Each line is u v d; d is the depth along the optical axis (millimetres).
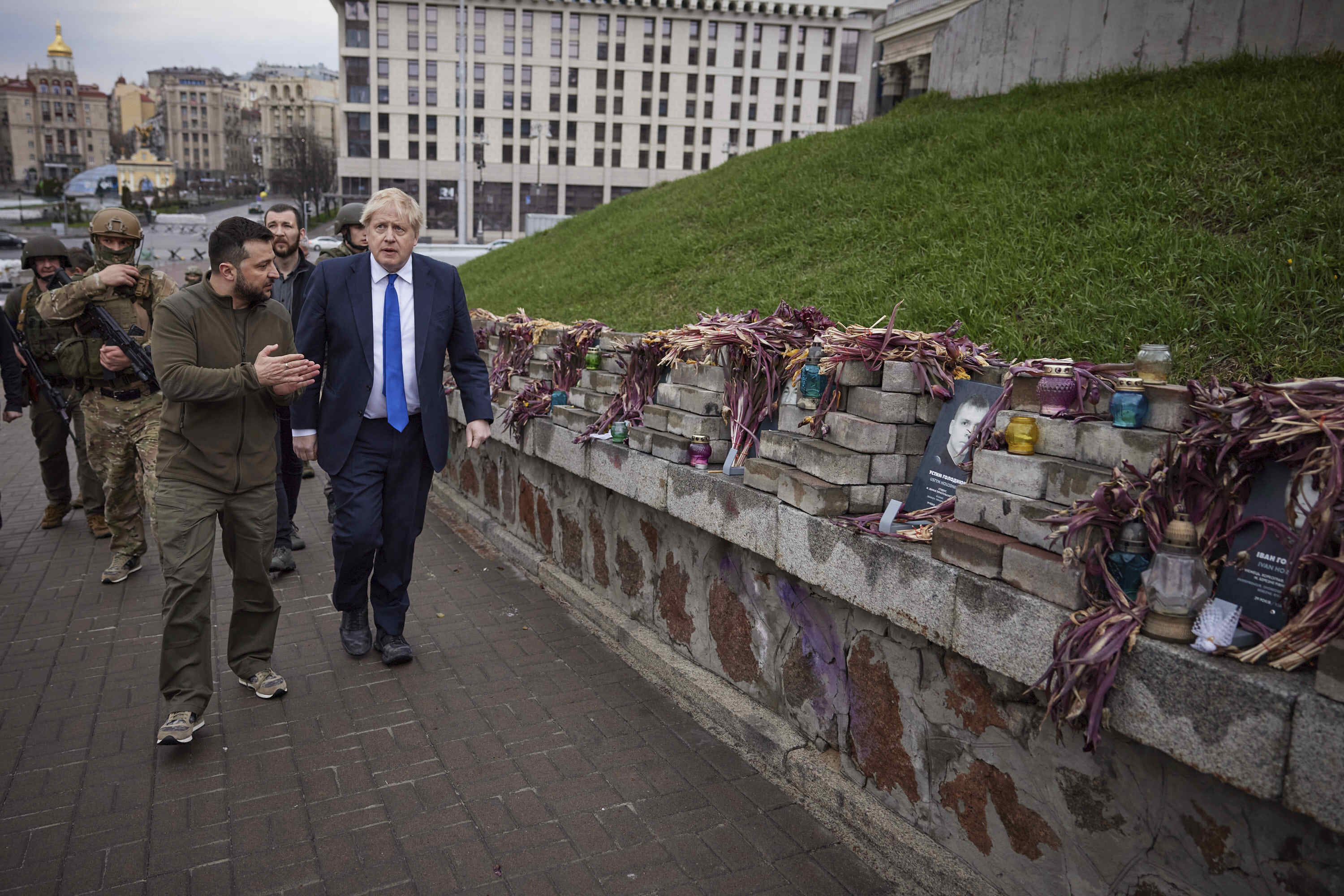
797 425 3352
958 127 7840
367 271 3938
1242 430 1949
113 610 4840
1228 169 4578
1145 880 2074
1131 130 5715
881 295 4793
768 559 3332
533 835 2838
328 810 2971
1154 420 2174
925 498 2887
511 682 3957
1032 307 4012
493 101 81375
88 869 2645
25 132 184875
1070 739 2215
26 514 7008
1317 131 4559
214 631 4566
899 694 2775
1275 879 1815
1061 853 2273
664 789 3111
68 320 4918
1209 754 1799
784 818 2953
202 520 3424
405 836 2822
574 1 79688
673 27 81625
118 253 4980
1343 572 1717
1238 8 7633
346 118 80312
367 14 78688
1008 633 2229
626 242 9375
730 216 8305
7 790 3064
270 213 5453
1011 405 2596
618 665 4152
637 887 2590
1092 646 1958
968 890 2498
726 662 3719
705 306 6133
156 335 3355
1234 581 1957
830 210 7016
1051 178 5484
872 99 23562
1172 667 1866
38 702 3740
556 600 5031
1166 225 4285
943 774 2623
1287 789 1668
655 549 4199
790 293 5543
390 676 4016
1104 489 2064
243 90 199250
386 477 4074
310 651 4297
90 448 5051
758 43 82812
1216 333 3225
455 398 6773
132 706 3717
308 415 4051
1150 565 2047
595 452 4465
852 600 2771
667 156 84375
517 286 10062
